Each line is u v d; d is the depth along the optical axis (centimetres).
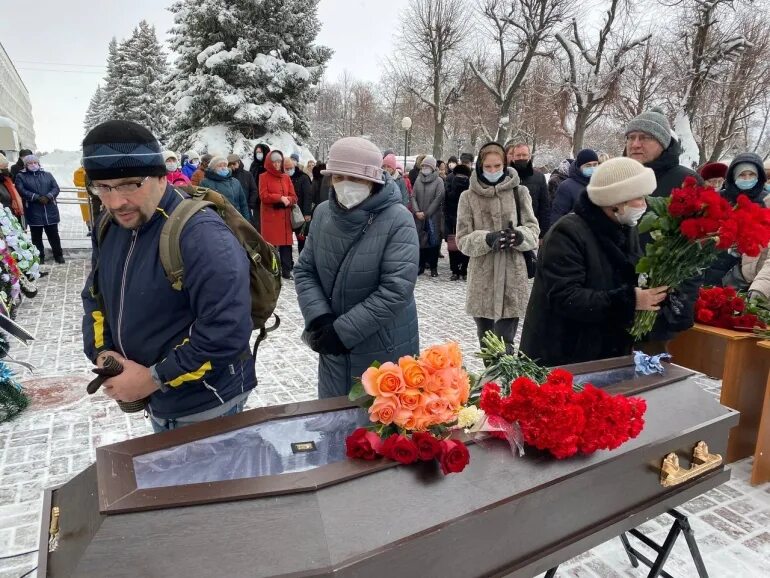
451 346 135
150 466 119
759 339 293
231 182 714
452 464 119
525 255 391
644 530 251
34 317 573
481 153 383
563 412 132
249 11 1723
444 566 114
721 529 253
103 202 146
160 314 156
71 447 313
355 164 206
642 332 215
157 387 153
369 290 218
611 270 225
